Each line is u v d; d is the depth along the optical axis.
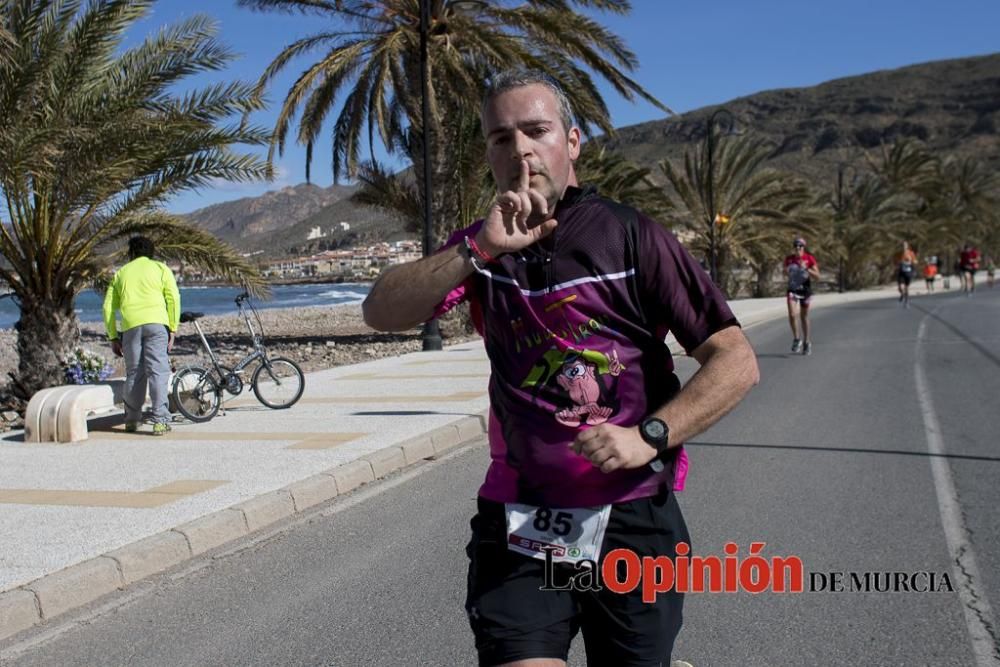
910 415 8.94
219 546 5.50
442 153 19.34
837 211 48.25
